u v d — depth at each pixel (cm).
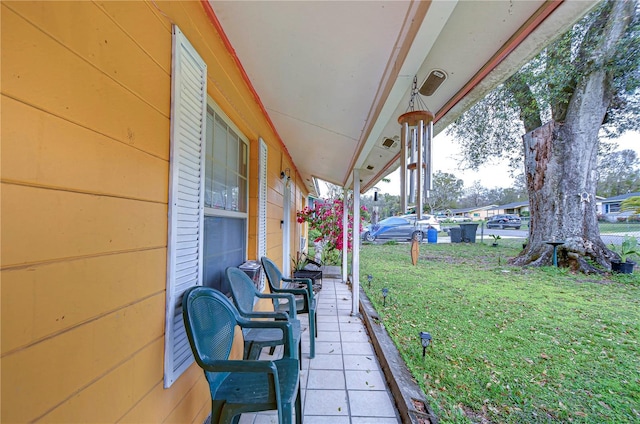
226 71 172
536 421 174
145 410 94
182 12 119
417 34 105
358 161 305
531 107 690
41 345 57
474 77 139
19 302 53
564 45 583
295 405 149
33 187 56
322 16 126
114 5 79
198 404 142
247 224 254
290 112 259
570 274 617
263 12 134
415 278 581
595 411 183
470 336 295
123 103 83
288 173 466
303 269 495
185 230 121
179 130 114
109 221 77
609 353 262
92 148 71
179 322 117
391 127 210
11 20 52
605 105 634
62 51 63
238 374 134
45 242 58
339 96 199
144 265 93
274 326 148
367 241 1310
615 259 638
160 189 103
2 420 50
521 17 102
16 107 53
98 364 73
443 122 185
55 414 60
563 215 682
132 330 87
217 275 184
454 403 187
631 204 859
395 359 227
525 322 338
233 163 217
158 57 101
